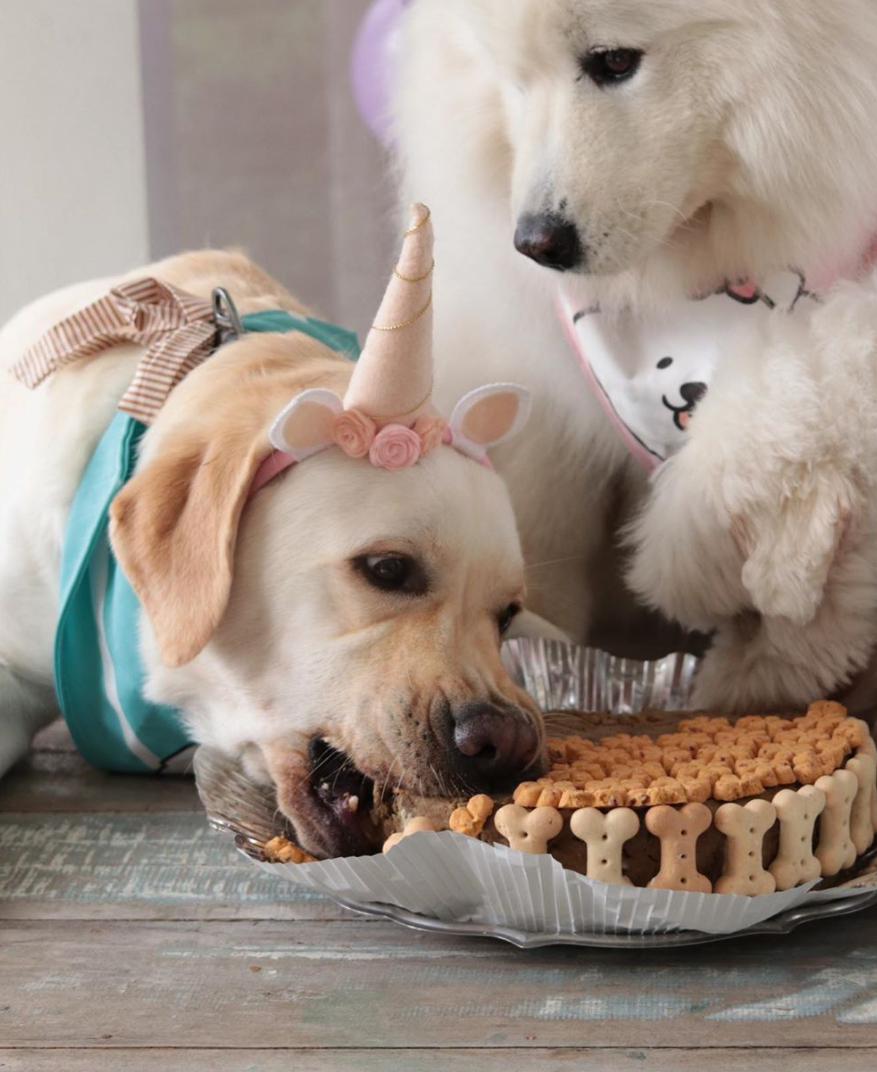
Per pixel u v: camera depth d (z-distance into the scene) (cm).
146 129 350
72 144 325
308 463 157
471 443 167
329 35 367
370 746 151
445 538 156
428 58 199
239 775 172
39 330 208
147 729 186
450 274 215
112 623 177
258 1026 132
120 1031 131
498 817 140
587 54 174
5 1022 133
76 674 184
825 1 172
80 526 176
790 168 176
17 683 195
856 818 154
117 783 197
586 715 186
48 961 145
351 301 374
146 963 144
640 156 175
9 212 326
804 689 192
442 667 152
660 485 196
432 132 201
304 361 178
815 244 184
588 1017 132
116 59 324
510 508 170
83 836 177
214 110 371
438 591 156
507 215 201
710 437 183
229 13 368
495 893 140
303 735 158
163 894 160
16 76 320
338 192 373
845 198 178
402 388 155
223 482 154
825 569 181
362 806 158
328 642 156
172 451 161
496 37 178
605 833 137
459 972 142
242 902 158
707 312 192
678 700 208
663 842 138
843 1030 129
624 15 169
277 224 375
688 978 139
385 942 148
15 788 196
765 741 162
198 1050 128
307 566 155
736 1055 125
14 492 188
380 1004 135
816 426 177
